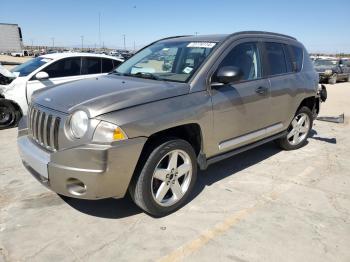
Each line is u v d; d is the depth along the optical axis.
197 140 3.76
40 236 3.13
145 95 3.25
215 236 3.18
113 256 2.88
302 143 5.84
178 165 3.59
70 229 3.26
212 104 3.72
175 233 3.22
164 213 3.49
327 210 3.72
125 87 3.50
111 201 3.79
